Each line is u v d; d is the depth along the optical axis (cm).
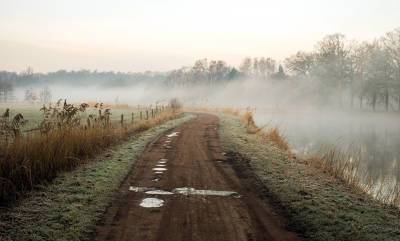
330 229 748
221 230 735
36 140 1131
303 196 979
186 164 1398
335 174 1369
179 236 699
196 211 848
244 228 750
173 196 966
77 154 1327
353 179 1295
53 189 966
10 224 720
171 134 2383
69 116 1588
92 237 683
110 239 676
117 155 1489
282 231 742
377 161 2098
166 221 777
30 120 2783
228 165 1401
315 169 1439
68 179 1062
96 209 832
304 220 800
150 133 2355
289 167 1391
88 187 998
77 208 825
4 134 1245
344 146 2677
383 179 1528
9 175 937
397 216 881
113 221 769
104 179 1089
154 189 1030
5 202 854
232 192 1017
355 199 1010
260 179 1164
